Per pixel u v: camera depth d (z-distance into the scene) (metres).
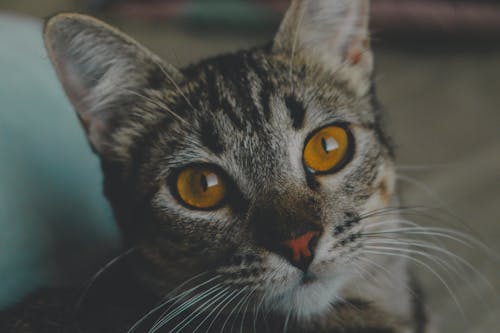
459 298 0.33
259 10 0.58
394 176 0.27
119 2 0.62
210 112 0.26
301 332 0.27
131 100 0.27
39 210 0.29
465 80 0.50
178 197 0.25
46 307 0.27
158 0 0.62
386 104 0.48
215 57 0.28
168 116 0.26
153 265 0.26
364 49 0.28
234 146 0.25
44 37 0.25
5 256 0.28
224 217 0.25
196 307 0.26
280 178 0.25
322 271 0.25
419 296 0.30
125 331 0.26
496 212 0.37
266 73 0.27
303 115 0.26
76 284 0.28
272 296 0.25
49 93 0.32
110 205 0.27
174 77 0.27
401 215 0.29
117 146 0.27
